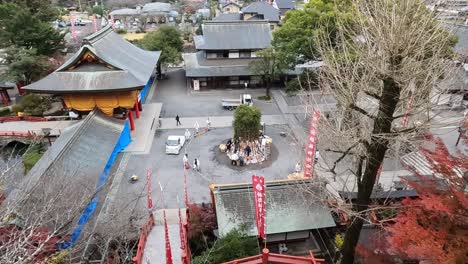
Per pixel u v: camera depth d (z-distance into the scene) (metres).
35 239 12.49
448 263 8.60
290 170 32.38
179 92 52.91
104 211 23.11
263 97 50.00
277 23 80.12
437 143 12.41
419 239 9.37
